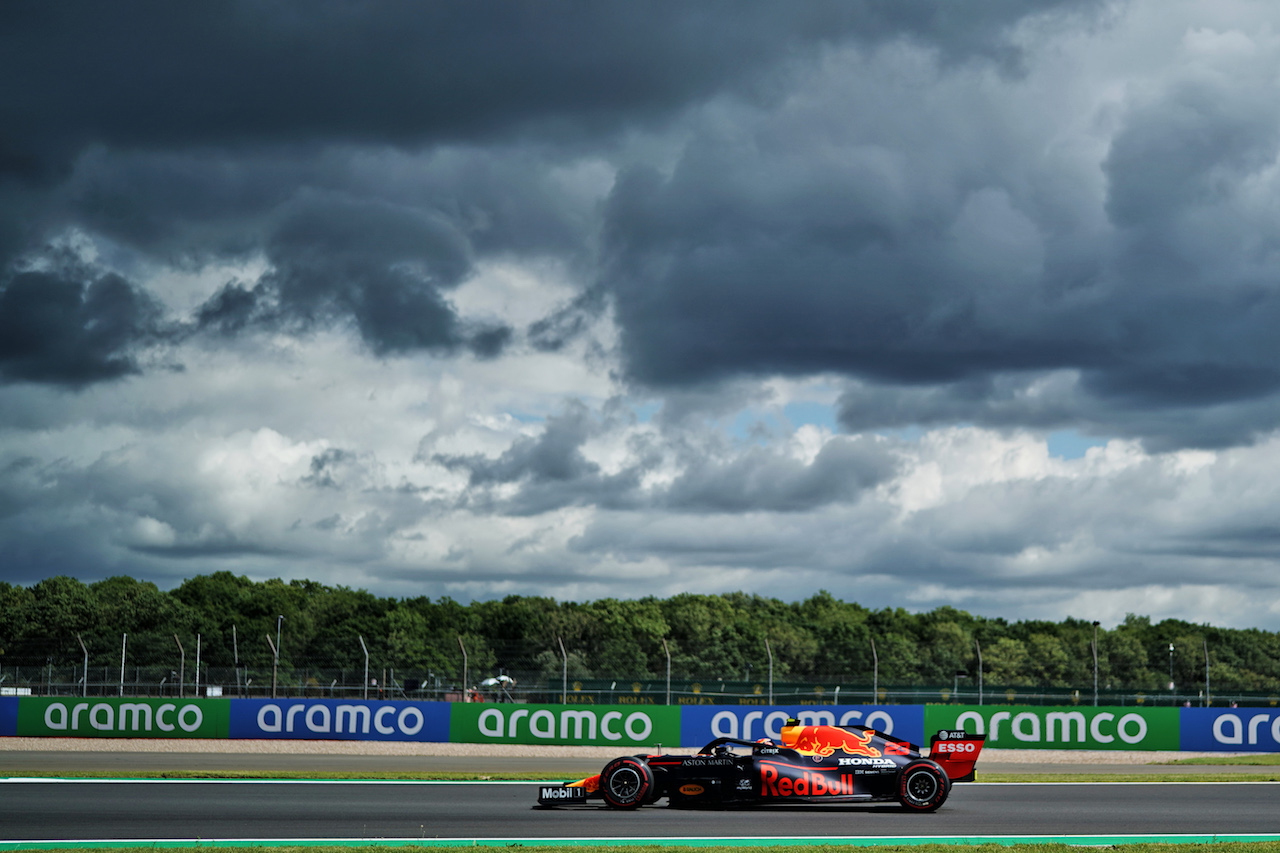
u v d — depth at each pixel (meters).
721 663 140.38
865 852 16.92
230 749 44.06
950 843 17.72
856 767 22.58
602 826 19.59
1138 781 31.23
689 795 22.61
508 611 156.25
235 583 193.00
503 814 21.39
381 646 127.06
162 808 21.98
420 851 16.56
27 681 61.81
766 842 17.69
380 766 36.47
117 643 123.81
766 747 23.09
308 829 19.00
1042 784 30.02
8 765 34.47
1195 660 164.25
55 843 17.09
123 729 47.38
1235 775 33.72
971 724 44.97
